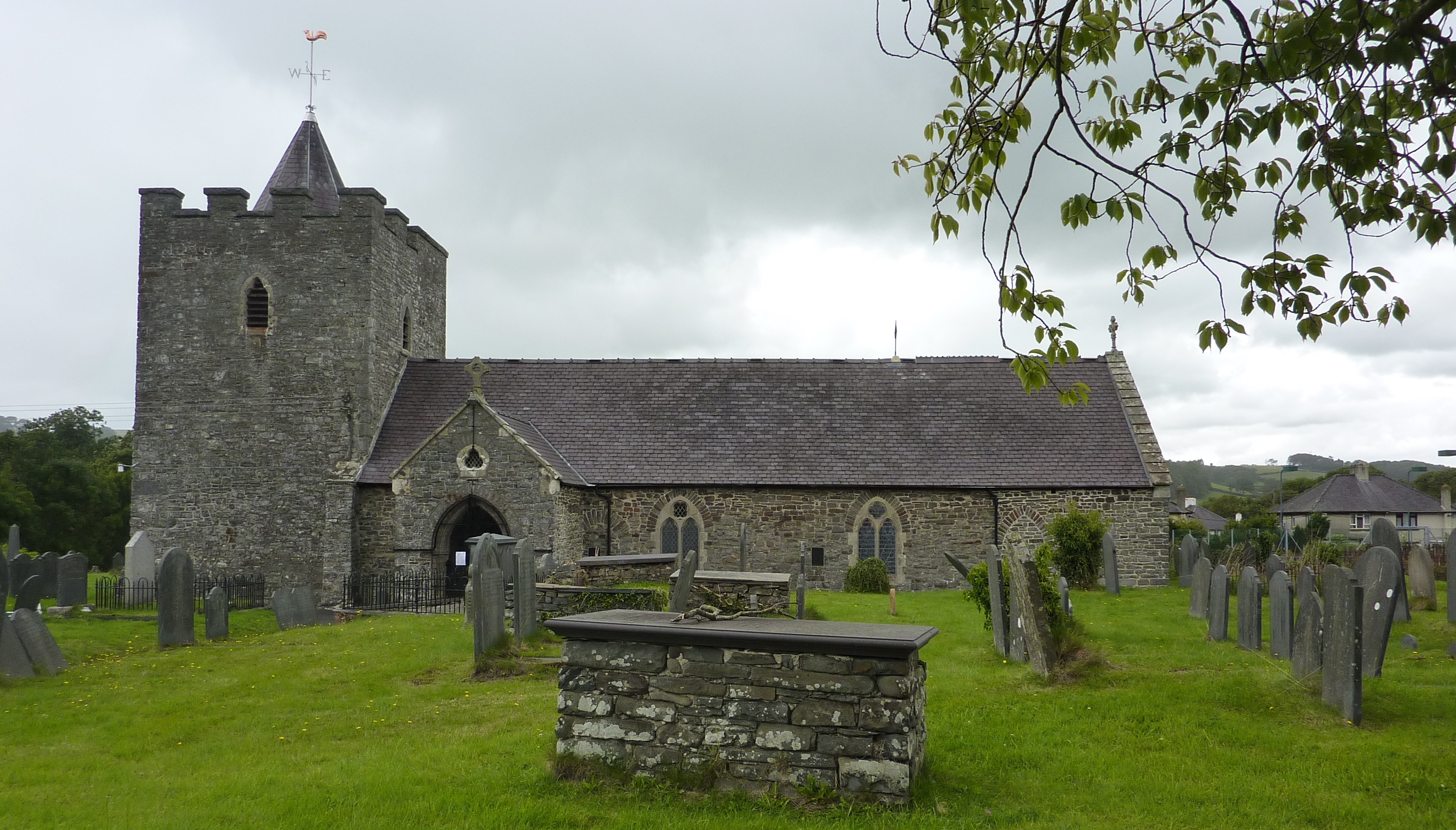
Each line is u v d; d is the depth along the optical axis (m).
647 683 8.48
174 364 29.16
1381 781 8.59
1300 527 54.09
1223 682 12.08
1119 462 28.05
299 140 32.22
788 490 27.72
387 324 30.64
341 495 27.31
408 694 13.67
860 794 7.89
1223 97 7.01
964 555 27.52
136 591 26.41
